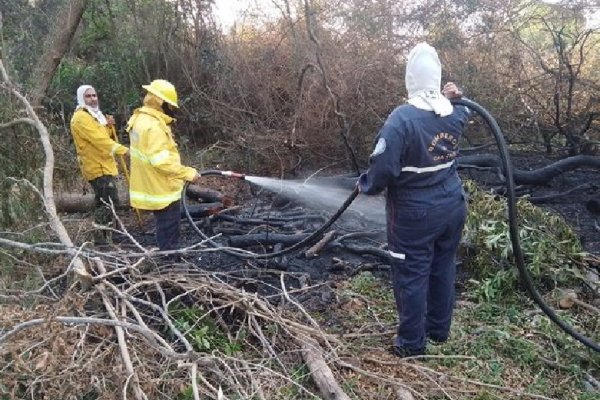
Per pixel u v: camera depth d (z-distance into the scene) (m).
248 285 4.83
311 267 5.27
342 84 7.63
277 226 6.18
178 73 9.52
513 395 3.45
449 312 3.91
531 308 4.43
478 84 7.70
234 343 3.77
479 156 7.18
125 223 6.51
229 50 8.71
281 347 3.78
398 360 3.63
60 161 6.72
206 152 8.66
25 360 3.15
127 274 4.10
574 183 7.17
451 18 7.88
